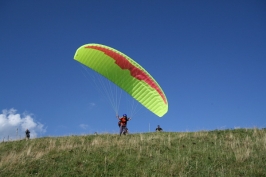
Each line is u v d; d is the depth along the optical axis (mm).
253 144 18969
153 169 15531
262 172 14945
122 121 22938
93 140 20594
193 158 16828
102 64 22328
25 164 16234
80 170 15508
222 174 14844
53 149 18469
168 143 19375
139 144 19250
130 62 22125
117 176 14977
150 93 22719
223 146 18969
